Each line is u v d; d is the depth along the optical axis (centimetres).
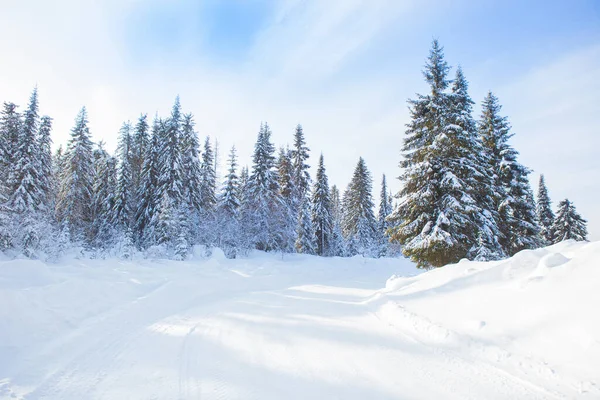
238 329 784
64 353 600
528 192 2128
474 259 1734
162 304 1108
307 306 1041
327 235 3878
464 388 452
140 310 987
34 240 2291
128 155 3578
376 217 5041
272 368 540
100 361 571
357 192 4316
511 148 2119
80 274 1369
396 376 498
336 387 468
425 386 464
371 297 1088
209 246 2933
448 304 768
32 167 2706
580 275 609
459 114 1695
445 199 1538
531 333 545
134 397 441
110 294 1086
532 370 471
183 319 908
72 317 802
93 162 3497
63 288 934
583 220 3494
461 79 2036
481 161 1830
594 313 501
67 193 3041
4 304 684
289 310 990
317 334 717
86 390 461
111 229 3042
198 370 533
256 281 1852
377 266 3034
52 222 2853
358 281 2058
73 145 3164
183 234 2602
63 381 488
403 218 1720
